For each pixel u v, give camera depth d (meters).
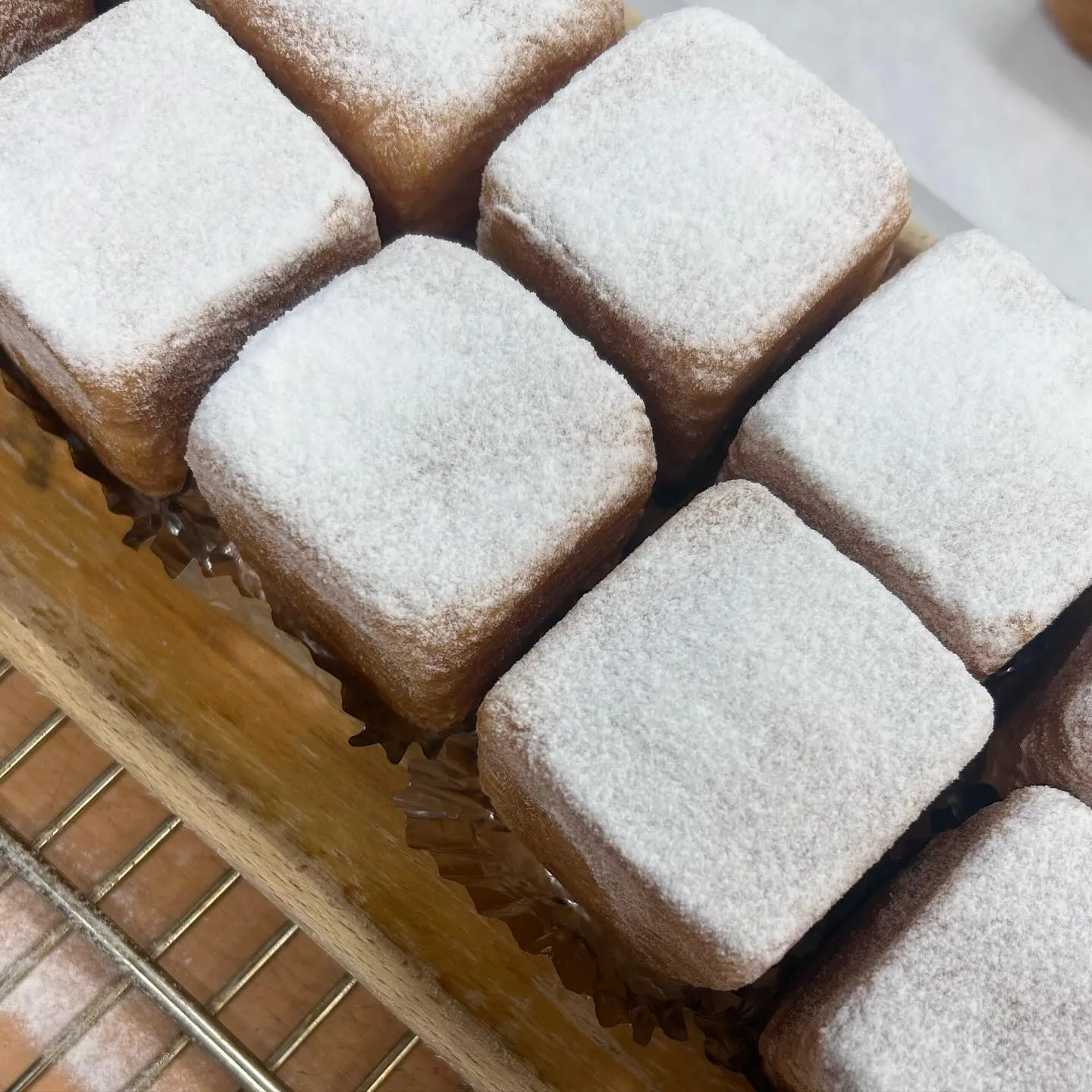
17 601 0.42
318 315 0.39
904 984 0.37
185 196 0.40
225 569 0.42
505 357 0.39
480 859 0.41
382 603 0.38
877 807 0.37
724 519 0.39
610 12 0.43
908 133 0.53
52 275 0.39
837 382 0.40
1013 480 0.39
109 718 0.42
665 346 0.40
